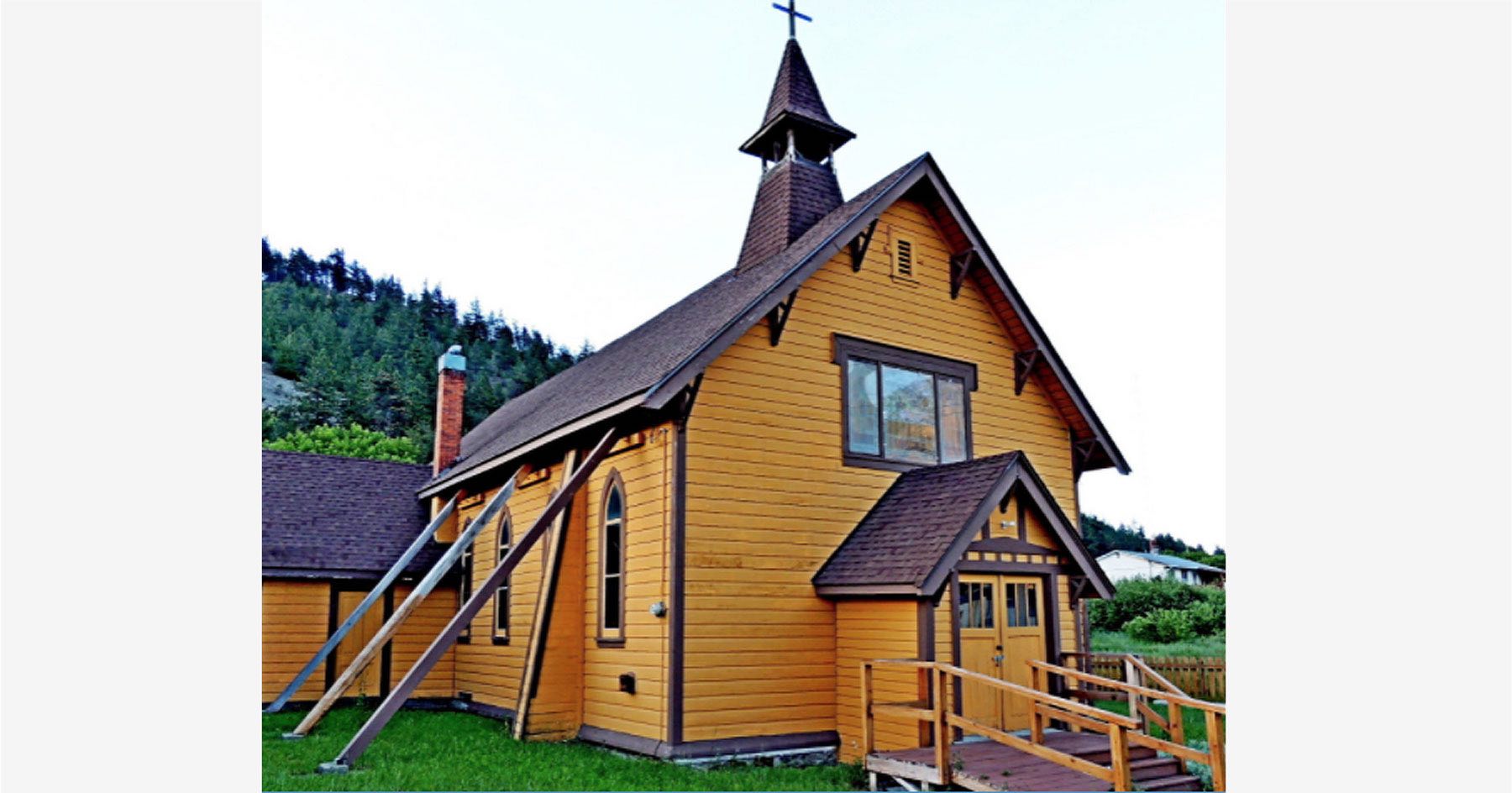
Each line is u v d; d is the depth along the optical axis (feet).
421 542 59.31
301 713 54.95
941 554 36.19
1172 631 116.57
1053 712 34.96
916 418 47.14
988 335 51.42
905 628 37.37
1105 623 128.98
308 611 61.41
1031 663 38.06
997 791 29.22
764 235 55.16
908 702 35.53
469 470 57.26
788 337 43.11
